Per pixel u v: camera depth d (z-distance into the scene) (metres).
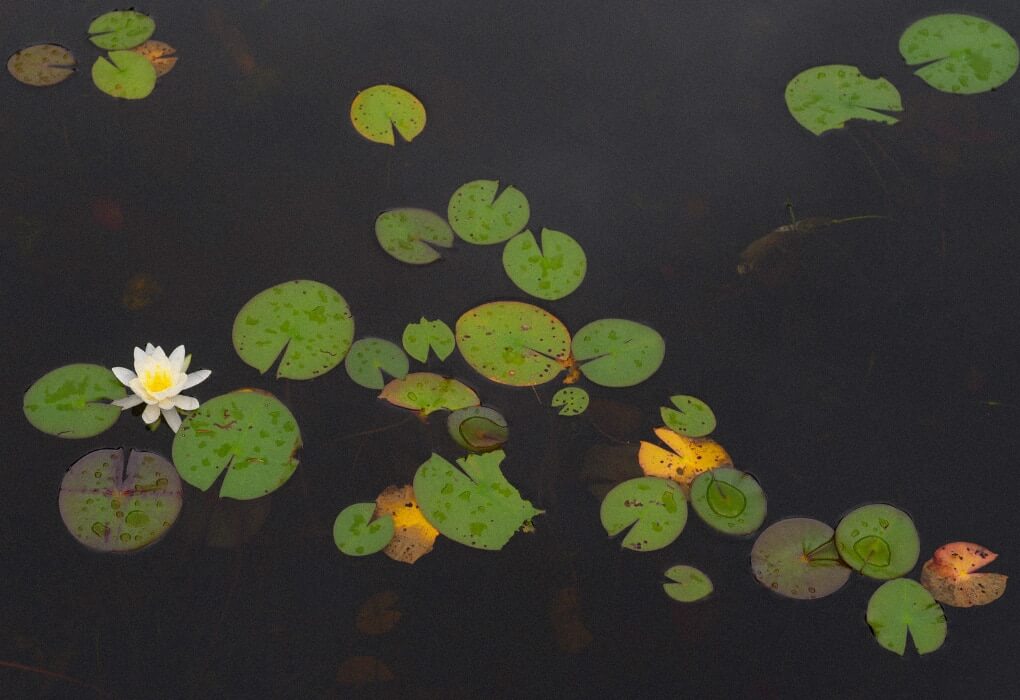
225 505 1.95
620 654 1.86
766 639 1.89
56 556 1.89
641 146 2.60
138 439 2.01
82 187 2.40
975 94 2.76
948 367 2.28
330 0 2.85
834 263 2.43
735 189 2.54
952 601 1.94
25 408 2.04
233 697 1.77
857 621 1.91
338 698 1.79
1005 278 2.43
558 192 2.49
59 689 1.76
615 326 2.26
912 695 1.83
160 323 2.17
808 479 2.08
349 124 2.57
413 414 2.09
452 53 2.76
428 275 2.29
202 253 2.30
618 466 2.05
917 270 2.43
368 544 1.94
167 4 2.77
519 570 1.94
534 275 2.32
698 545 1.98
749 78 2.76
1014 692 1.84
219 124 2.55
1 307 2.18
